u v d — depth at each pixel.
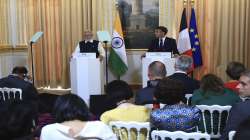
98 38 6.77
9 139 1.44
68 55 7.44
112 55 7.11
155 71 3.20
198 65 6.89
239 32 6.90
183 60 3.44
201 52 7.03
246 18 6.86
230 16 6.89
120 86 2.55
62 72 7.51
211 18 6.93
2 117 1.42
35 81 7.62
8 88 4.09
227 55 6.98
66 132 1.69
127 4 7.28
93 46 6.37
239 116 2.15
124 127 2.33
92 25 7.33
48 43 7.48
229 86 3.34
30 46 7.50
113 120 2.42
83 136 1.70
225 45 6.95
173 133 2.02
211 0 6.89
